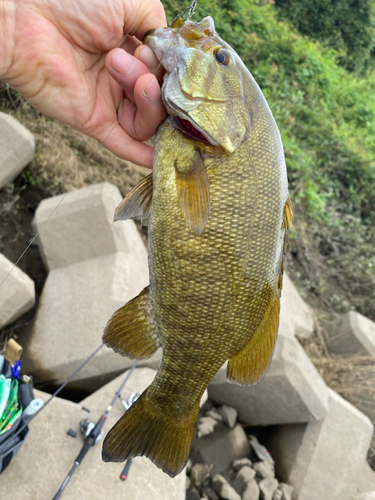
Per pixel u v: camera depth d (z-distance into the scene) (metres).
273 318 0.31
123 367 0.67
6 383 0.42
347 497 0.80
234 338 0.30
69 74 0.32
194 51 0.28
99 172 1.01
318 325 1.19
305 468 0.79
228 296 0.28
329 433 0.81
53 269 0.78
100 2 0.30
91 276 0.74
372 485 0.85
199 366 0.31
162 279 0.29
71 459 0.52
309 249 1.53
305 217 1.59
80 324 0.69
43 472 0.49
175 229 0.28
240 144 0.28
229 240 0.27
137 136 0.35
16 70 0.31
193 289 0.28
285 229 0.30
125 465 0.53
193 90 0.27
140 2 0.32
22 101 0.92
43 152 0.91
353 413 0.85
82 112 0.34
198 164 0.27
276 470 0.82
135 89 0.28
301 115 1.97
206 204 0.27
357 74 2.91
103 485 0.50
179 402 0.32
